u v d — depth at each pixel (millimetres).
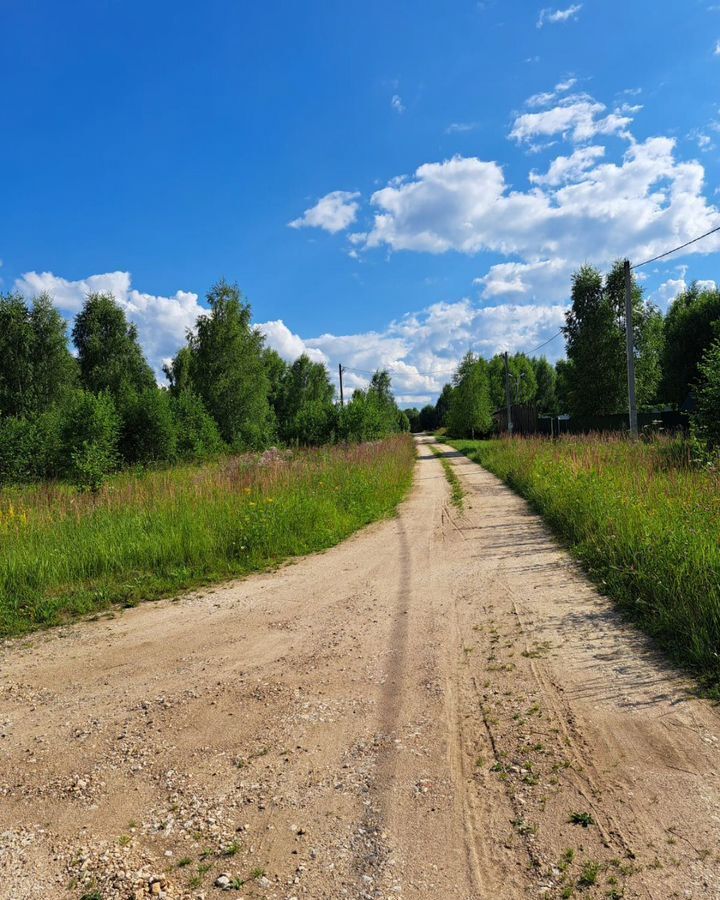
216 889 2107
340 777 2801
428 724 3268
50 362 38375
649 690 3459
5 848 2410
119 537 7930
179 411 30109
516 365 70250
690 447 10055
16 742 3369
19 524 8594
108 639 5168
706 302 36344
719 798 2420
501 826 2361
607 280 40094
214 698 3809
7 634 5453
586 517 7680
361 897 2027
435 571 6863
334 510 10719
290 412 53812
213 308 37969
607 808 2418
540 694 3521
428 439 69438
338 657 4391
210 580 7141
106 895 2104
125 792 2785
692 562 4672
